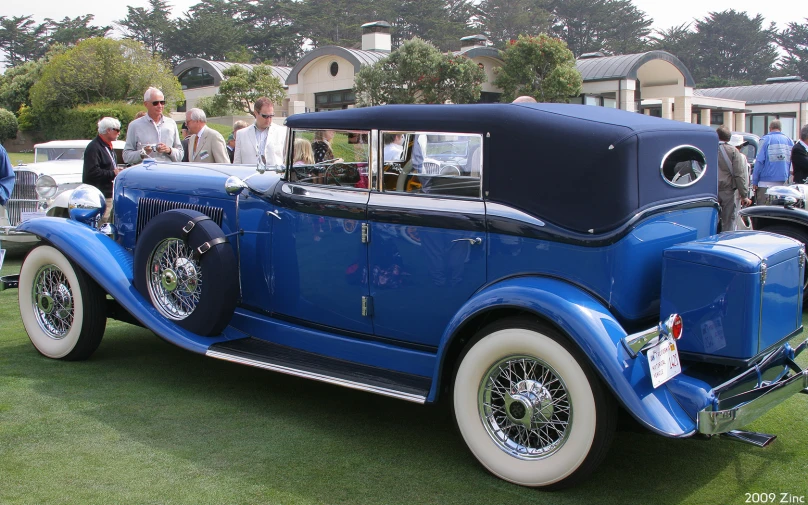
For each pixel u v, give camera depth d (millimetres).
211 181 4457
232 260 4078
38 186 8508
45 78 31438
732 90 35188
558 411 3047
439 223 3428
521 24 73875
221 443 3479
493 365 3141
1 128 34281
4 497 2900
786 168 9227
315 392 4262
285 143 4043
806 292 6281
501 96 28234
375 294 3693
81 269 4484
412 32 75312
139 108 29344
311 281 3945
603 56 30766
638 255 3090
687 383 2969
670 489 3105
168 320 4199
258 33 77875
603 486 3121
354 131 3711
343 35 77438
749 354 2910
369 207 3641
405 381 3504
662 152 3232
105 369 4586
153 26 77875
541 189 3176
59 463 3221
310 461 3305
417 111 3500
